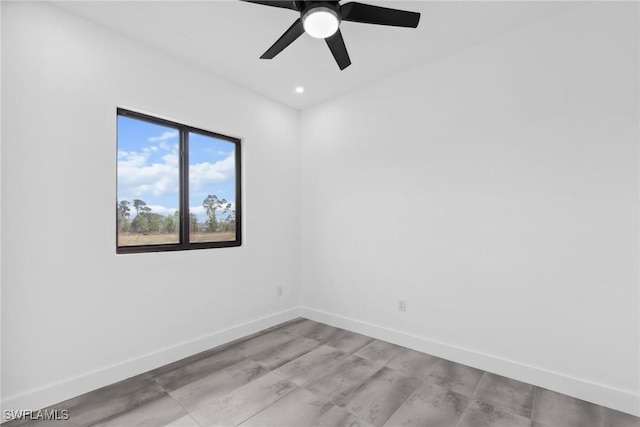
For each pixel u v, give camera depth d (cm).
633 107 195
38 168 200
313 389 222
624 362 197
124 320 238
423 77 287
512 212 238
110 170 232
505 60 242
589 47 208
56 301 207
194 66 286
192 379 236
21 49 195
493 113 248
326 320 363
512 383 230
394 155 307
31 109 197
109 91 232
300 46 257
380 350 289
